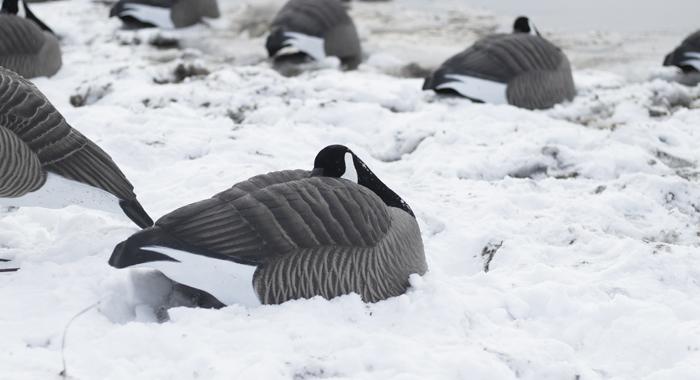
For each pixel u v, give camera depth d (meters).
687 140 16.06
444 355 7.99
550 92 18.66
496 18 29.31
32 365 7.70
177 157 14.88
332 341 8.12
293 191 8.65
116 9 26.67
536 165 14.73
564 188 13.73
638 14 29.23
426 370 7.76
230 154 14.79
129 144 14.99
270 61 23.53
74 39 25.14
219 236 8.37
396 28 27.97
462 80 18.41
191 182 13.32
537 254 10.97
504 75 18.22
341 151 9.80
